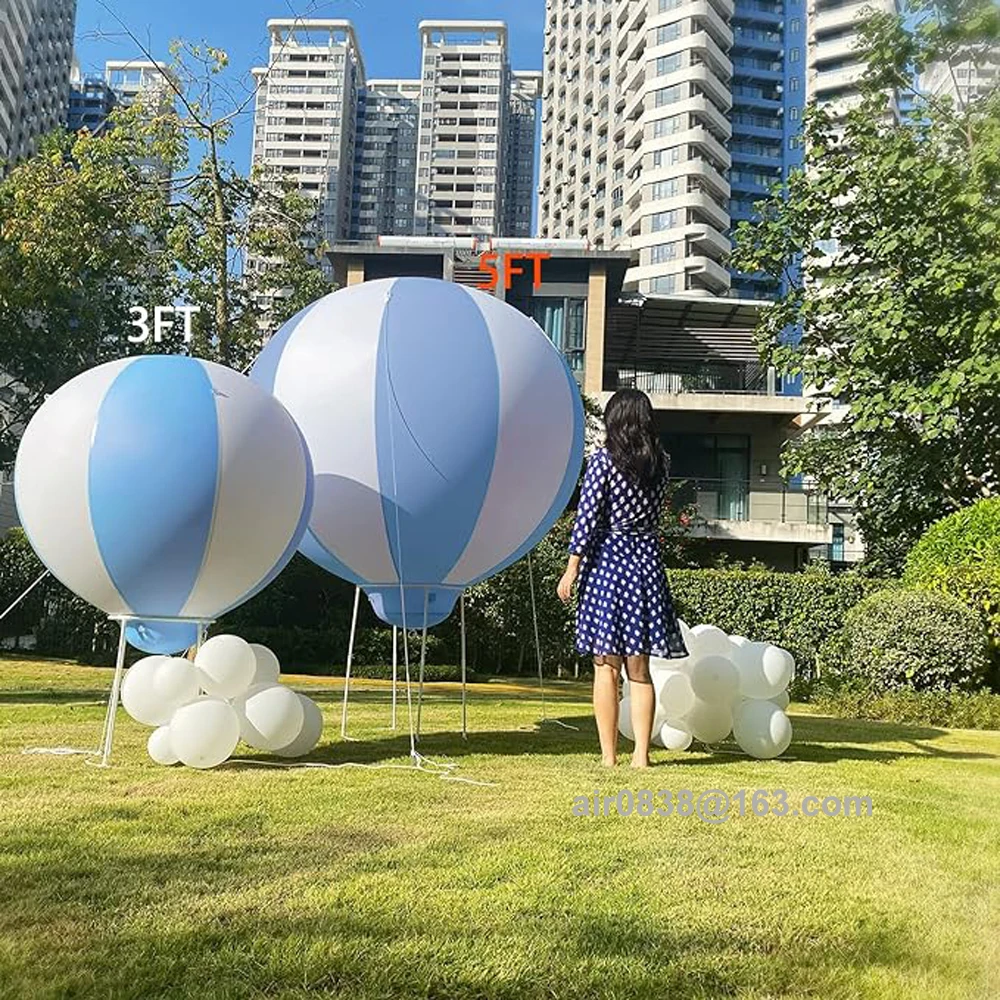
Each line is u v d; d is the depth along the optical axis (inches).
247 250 682.8
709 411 918.4
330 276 1007.6
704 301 946.1
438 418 175.2
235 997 63.7
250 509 156.3
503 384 179.8
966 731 261.1
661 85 2518.5
